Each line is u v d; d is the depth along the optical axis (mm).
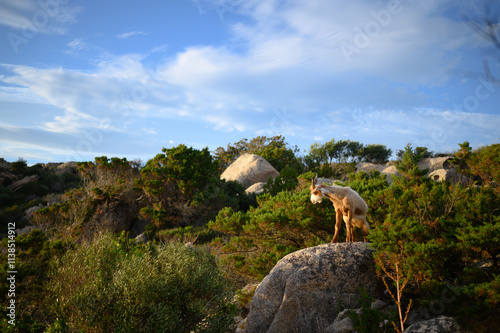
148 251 8094
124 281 6742
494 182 10828
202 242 17359
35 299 8102
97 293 6684
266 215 10008
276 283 6969
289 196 11336
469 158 12445
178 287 7164
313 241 9242
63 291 7445
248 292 9375
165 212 22422
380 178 12219
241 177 32719
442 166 23516
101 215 23719
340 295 6496
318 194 7559
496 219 5836
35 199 31922
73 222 21297
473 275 5312
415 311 5734
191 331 7484
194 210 23734
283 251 9312
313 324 6336
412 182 9234
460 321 4773
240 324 8016
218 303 7551
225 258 10547
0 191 33406
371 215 8984
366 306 5641
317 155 46812
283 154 41250
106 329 6469
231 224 11258
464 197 7168
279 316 6570
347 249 7023
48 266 9266
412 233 5922
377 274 6531
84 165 26531
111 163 26781
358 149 47594
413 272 5680
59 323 6387
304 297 6547
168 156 24703
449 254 5633
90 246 8516
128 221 24688
